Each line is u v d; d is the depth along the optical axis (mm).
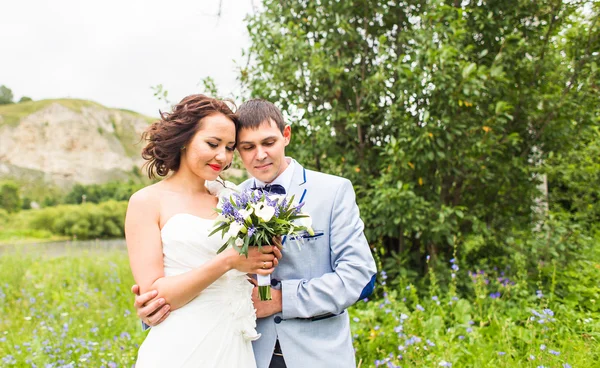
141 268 1698
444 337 3150
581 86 4359
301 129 4395
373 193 4242
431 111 3969
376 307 3668
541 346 2707
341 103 4473
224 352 1721
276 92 4406
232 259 1661
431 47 3812
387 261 4246
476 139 3992
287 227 1668
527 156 4578
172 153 1833
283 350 1867
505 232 4449
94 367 3160
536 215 4574
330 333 1924
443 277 4012
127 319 4344
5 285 5672
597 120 4633
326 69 4109
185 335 1675
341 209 1962
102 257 8391
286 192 1993
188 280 1635
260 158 1890
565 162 4504
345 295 1821
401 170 3982
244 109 1928
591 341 3025
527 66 4301
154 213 1780
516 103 4375
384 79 4055
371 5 4336
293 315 1843
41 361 3244
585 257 4340
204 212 1851
